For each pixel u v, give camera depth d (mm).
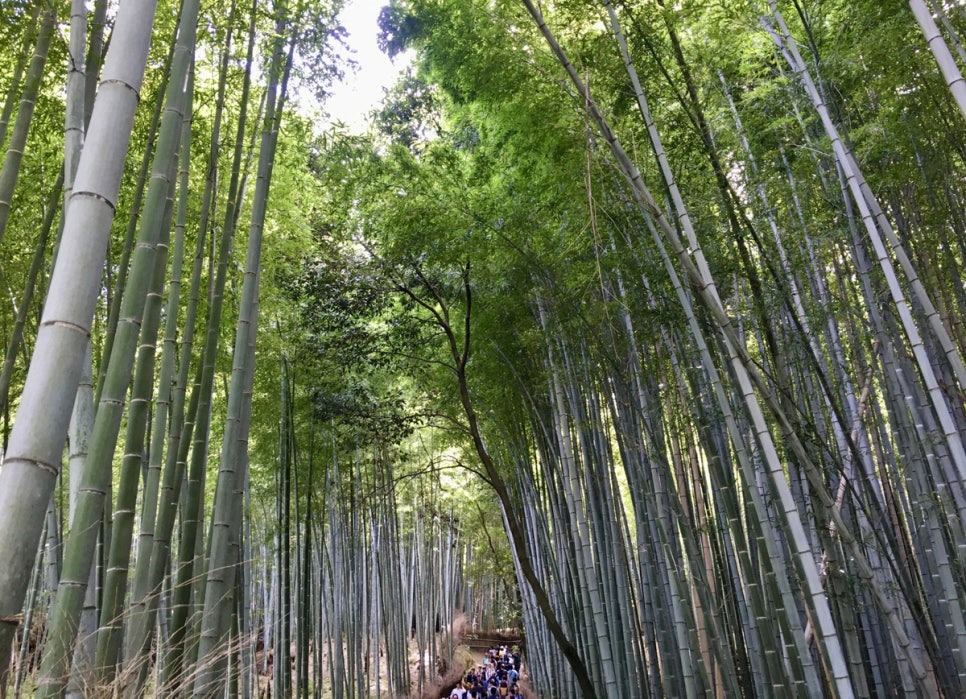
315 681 9133
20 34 3467
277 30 4500
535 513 8430
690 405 4691
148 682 2592
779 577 3549
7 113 3600
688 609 4789
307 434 8938
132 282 2328
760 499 3586
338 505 10758
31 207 4859
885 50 4090
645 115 3330
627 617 5988
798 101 4238
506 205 5824
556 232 5742
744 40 4551
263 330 7324
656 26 4469
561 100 4660
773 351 4039
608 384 5734
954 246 5012
